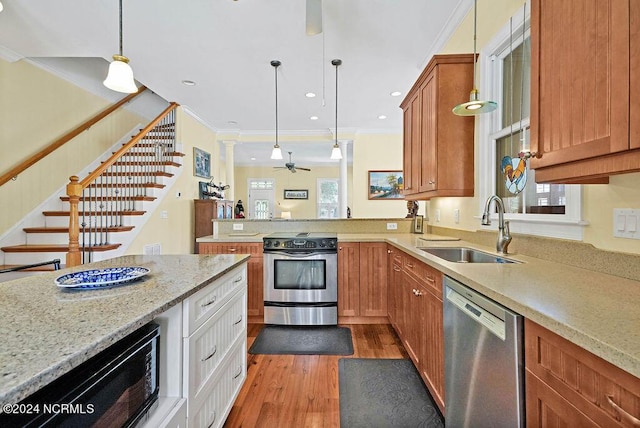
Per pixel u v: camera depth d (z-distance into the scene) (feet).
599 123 3.06
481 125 7.53
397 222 12.14
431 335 5.89
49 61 12.43
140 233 12.92
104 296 3.51
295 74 12.07
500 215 6.10
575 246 4.72
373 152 20.35
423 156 8.84
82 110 14.26
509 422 3.24
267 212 33.32
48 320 2.78
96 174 10.03
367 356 8.09
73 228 9.00
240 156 29.14
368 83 12.92
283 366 7.59
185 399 3.77
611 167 3.01
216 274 4.65
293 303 10.20
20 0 7.68
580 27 3.30
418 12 8.30
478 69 7.64
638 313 2.72
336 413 5.83
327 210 33.32
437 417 5.69
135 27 8.90
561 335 2.52
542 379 2.84
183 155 16.34
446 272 4.85
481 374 3.84
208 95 14.34
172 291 3.71
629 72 2.73
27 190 11.69
